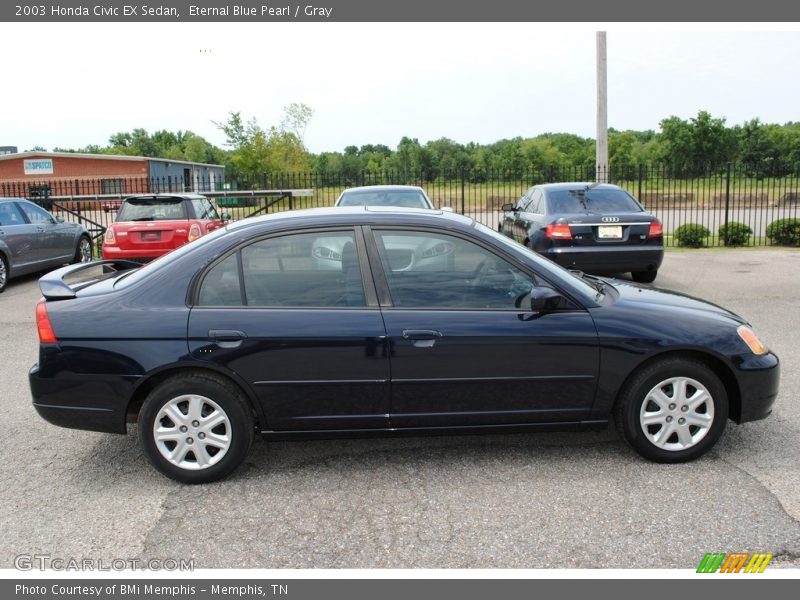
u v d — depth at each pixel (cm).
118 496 373
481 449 429
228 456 381
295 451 430
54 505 363
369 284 384
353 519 343
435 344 375
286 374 373
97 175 4078
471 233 394
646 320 390
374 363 375
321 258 386
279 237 387
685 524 332
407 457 418
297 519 344
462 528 332
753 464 398
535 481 381
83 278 452
